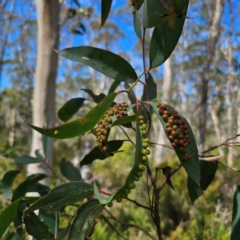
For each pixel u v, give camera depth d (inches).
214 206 40.7
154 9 9.5
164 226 33.6
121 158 106.5
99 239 28.1
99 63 10.9
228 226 30.8
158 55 10.6
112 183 66.8
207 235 28.5
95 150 14.3
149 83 12.8
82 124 9.0
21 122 117.9
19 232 13.7
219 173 54.1
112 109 10.4
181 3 9.2
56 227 13.1
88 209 10.0
